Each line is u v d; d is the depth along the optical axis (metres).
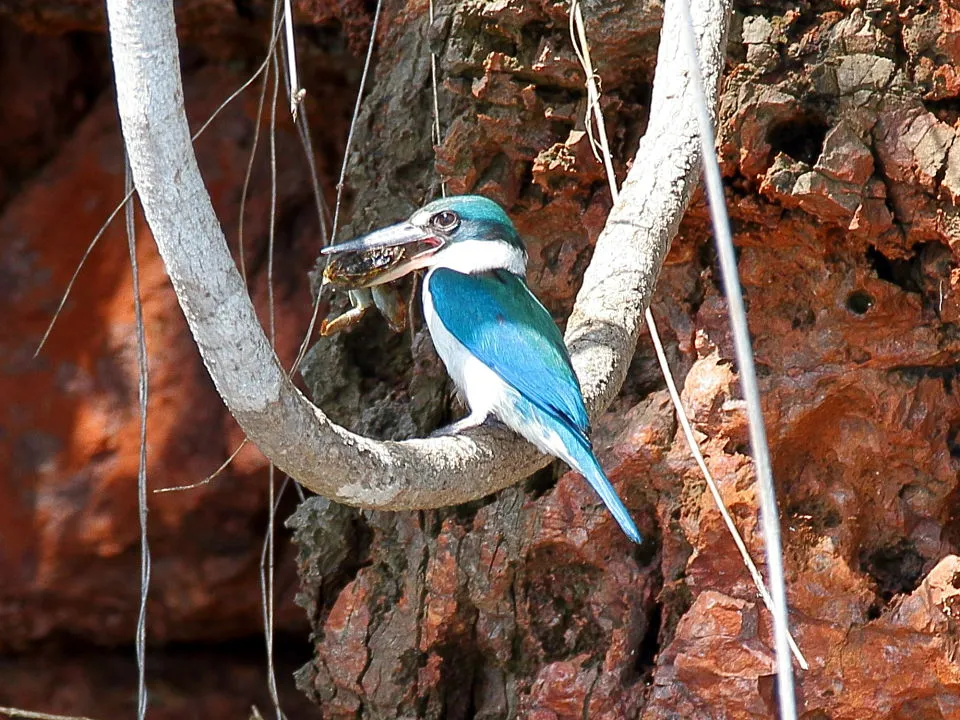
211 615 14.20
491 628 10.04
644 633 9.77
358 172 10.86
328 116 14.10
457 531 10.07
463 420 8.80
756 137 9.10
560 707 9.68
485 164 10.16
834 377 9.33
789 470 9.53
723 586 9.32
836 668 9.15
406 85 10.64
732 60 9.31
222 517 13.85
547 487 10.07
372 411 10.72
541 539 9.73
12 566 13.76
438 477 7.30
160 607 14.12
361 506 7.13
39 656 14.32
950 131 8.87
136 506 13.76
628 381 10.02
